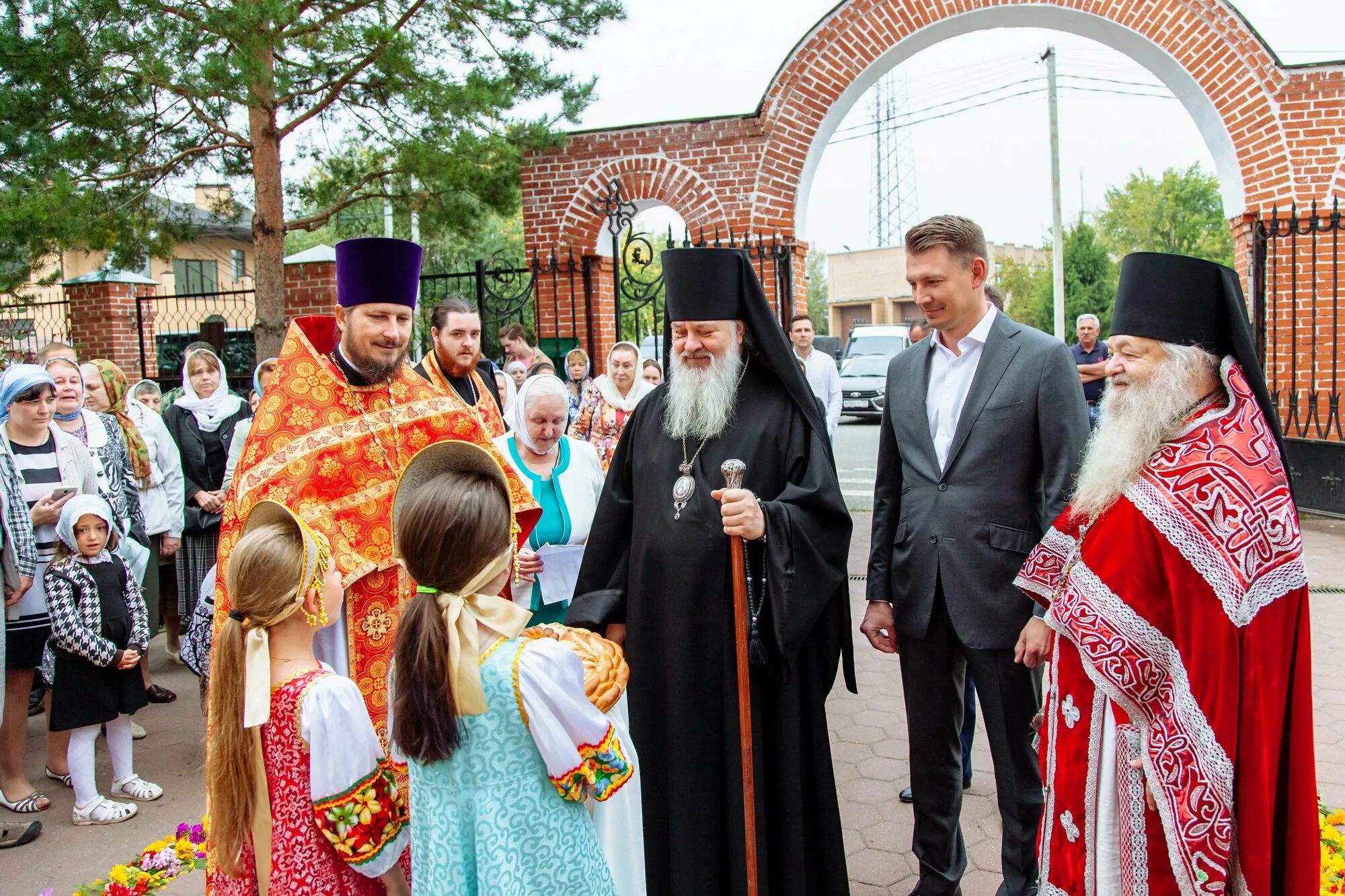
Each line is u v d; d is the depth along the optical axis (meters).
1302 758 2.21
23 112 8.36
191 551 5.92
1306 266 9.40
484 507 2.00
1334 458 9.09
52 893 3.60
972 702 4.08
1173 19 9.55
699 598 2.79
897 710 5.08
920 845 3.16
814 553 2.79
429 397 3.46
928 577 3.09
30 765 4.88
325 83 9.32
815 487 2.82
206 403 6.02
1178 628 2.17
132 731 5.14
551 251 10.55
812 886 2.89
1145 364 2.34
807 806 2.88
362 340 3.29
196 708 5.55
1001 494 3.03
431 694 1.94
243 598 2.30
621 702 2.53
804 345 8.25
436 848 1.99
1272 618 2.14
